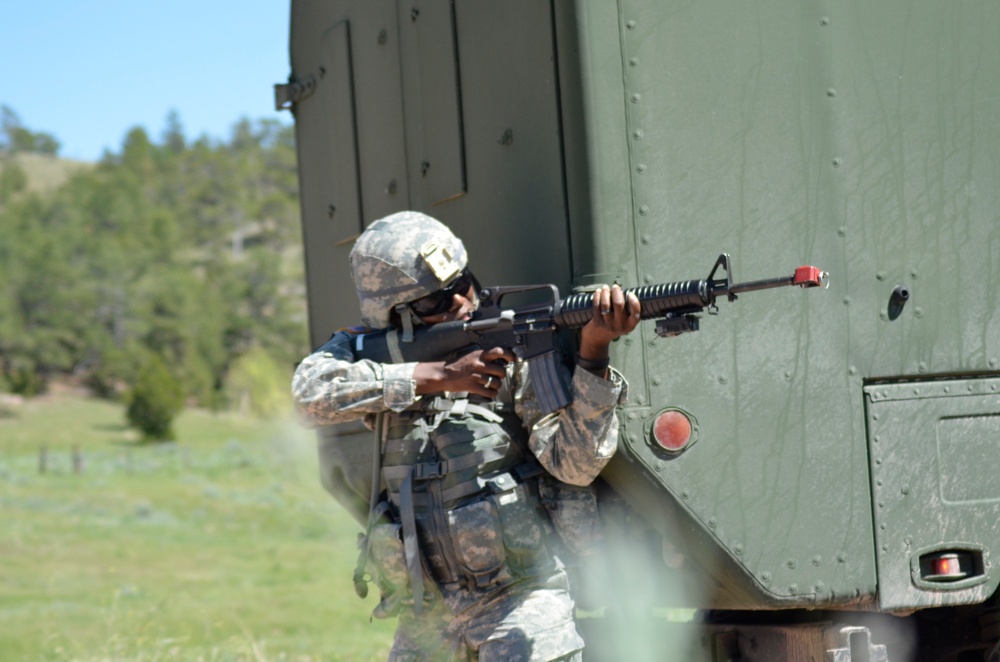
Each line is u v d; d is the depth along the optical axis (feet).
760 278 10.89
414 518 10.50
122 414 312.71
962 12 11.74
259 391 330.54
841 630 11.14
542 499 10.64
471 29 11.96
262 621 44.01
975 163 11.68
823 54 11.23
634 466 10.48
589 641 12.90
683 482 10.55
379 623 43.55
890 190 11.35
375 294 10.82
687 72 10.80
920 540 11.16
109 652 25.16
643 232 10.61
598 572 11.24
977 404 11.50
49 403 327.06
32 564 72.13
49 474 161.89
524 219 11.19
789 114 11.08
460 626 10.53
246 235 532.73
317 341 15.99
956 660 13.08
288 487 145.79
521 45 11.14
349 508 15.19
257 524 103.24
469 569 10.30
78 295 388.16
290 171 569.23
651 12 10.71
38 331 372.79
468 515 10.28
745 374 10.77
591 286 10.50
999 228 11.71
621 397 10.00
